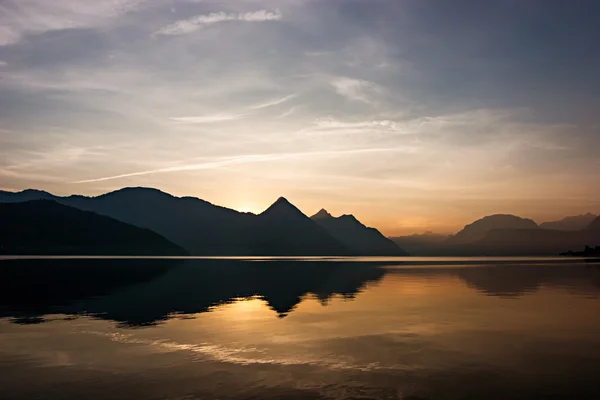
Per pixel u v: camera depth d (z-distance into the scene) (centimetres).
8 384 1568
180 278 6994
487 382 1595
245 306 3625
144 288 5156
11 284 5547
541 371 1730
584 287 5256
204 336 2405
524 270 9556
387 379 1638
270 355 1994
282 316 3100
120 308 3478
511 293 4597
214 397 1446
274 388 1537
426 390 1512
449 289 5094
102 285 5491
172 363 1855
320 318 3014
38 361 1880
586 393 1474
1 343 2216
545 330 2558
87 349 2092
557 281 6244
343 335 2438
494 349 2098
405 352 2045
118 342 2248
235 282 6262
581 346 2152
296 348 2128
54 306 3569
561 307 3509
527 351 2053
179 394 1473
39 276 6956
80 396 1448
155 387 1542
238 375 1688
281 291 4916
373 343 2234
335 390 1517
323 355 1994
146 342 2253
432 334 2459
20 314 3148
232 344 2212
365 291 4916
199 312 3288
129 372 1722
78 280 6256
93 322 2825
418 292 4766
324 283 6100
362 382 1605
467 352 2044
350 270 10088
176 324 2769
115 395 1460
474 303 3791
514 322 2828
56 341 2267
